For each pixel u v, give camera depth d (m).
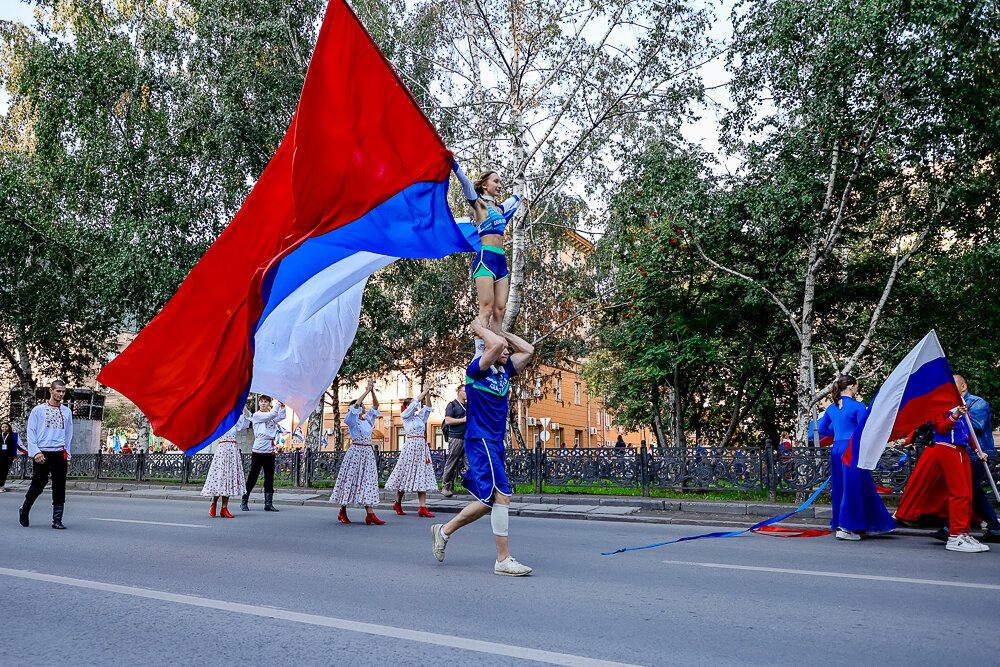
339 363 8.19
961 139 13.20
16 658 3.62
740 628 4.29
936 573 6.29
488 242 6.07
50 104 20.08
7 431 19.16
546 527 10.31
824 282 16.70
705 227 15.66
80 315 25.94
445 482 14.92
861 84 13.30
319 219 6.98
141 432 28.20
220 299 7.25
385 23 19.58
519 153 17.17
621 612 4.68
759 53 14.64
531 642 3.93
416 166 6.99
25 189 24.27
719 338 18.03
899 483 11.64
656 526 10.63
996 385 14.93
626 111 16.62
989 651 3.85
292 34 19.94
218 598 5.06
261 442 12.95
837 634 4.18
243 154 19.78
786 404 20.08
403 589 5.41
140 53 21.00
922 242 14.59
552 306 24.16
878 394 8.45
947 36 12.27
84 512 12.42
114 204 21.34
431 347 25.77
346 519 10.76
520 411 35.41
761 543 8.43
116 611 4.65
